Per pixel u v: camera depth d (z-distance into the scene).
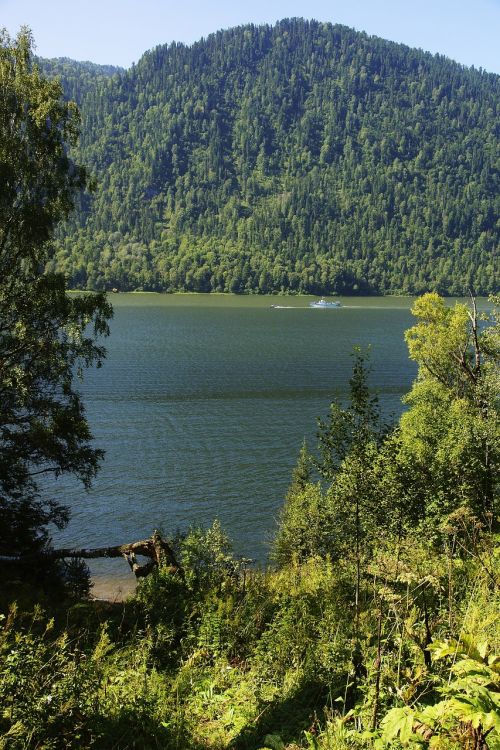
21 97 17.20
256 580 11.17
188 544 12.53
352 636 7.44
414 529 9.30
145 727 5.65
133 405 72.69
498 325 28.72
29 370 17.33
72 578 14.10
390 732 3.54
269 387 84.50
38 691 5.09
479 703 3.28
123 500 42.78
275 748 5.23
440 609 6.78
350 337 141.75
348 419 9.43
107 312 18.20
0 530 16.73
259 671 7.14
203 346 125.62
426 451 16.44
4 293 17.08
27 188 17.22
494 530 13.71
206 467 50.22
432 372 36.59
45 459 18.12
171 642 8.34
